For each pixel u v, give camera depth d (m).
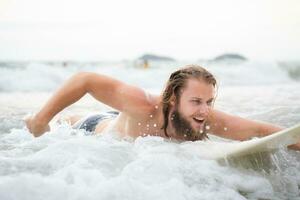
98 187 1.59
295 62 12.47
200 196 1.64
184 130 2.25
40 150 2.07
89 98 5.06
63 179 1.65
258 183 1.83
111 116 2.75
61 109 2.44
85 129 2.71
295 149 2.20
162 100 2.26
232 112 3.53
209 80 2.19
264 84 9.80
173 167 1.84
